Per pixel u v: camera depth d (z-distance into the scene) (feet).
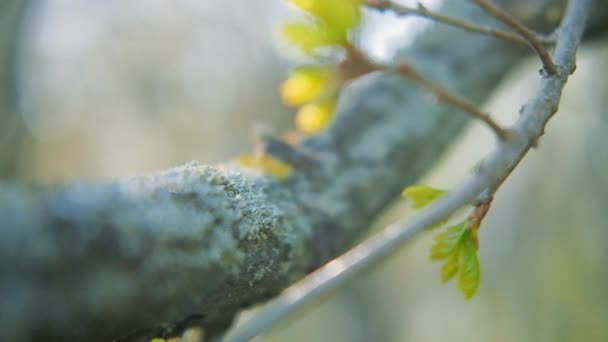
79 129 4.98
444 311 4.20
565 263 2.70
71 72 5.02
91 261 0.52
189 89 5.30
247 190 0.72
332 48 0.91
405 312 4.63
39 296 0.50
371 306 4.82
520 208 2.91
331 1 0.86
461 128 1.20
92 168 5.01
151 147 5.29
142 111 5.24
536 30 1.29
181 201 0.60
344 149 1.06
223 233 0.62
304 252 0.83
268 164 0.95
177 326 0.72
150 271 0.55
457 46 1.27
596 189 2.57
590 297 2.63
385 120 1.13
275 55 5.05
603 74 2.04
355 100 1.17
